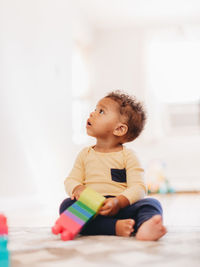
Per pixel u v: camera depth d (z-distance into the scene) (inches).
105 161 52.1
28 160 107.0
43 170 116.5
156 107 198.5
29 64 111.7
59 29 138.5
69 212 44.6
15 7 105.0
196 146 196.4
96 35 209.5
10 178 97.7
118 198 46.0
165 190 135.6
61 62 138.4
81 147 169.8
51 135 124.6
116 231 44.9
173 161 195.8
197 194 130.4
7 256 29.6
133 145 198.4
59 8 140.0
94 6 175.0
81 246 38.4
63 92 138.6
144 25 203.0
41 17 122.0
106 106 54.5
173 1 171.6
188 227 53.6
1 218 41.9
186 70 197.8
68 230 42.6
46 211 88.7
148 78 200.7
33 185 108.5
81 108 191.5
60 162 131.8
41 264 31.1
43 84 120.4
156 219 40.9
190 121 202.1
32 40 114.4
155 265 30.3
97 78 209.0
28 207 99.9
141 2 172.1
